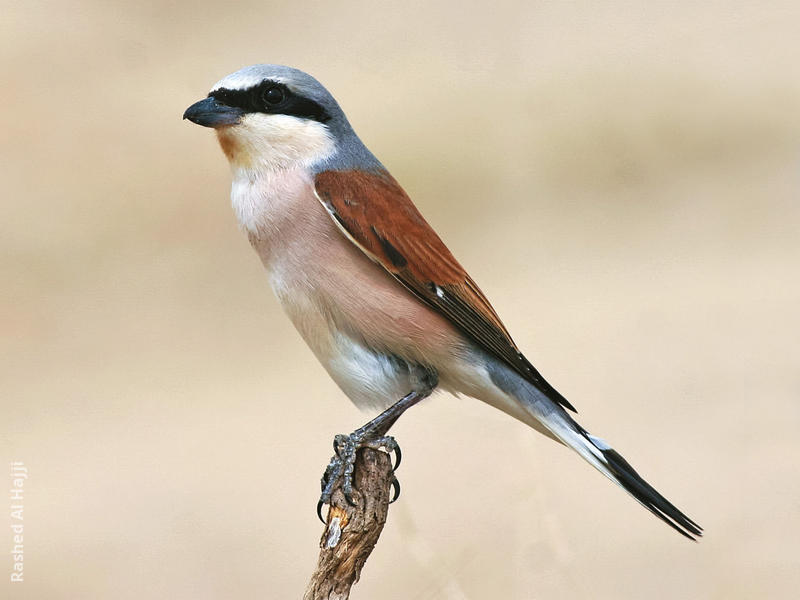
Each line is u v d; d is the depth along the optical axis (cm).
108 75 1474
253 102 666
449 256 672
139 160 1403
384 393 675
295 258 659
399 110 1486
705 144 1484
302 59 1580
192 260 1324
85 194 1364
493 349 675
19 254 1316
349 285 656
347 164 673
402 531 759
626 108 1480
